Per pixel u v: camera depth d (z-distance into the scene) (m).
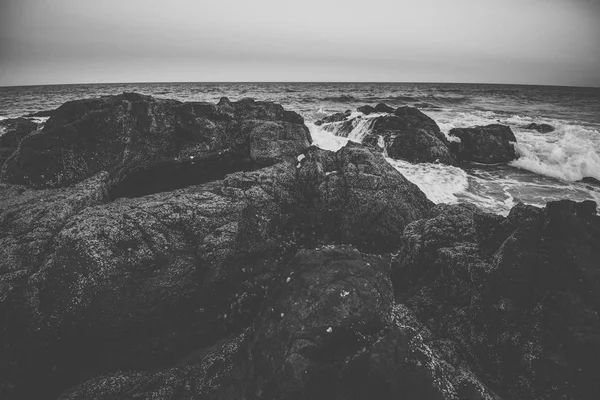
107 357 6.55
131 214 7.83
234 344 5.99
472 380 5.28
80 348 6.45
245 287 7.73
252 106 17.33
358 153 11.83
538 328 5.49
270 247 8.79
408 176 17.25
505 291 6.02
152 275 6.94
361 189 10.69
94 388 5.71
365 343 4.84
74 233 7.08
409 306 7.20
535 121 34.25
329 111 38.22
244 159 12.74
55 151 9.91
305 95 63.28
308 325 4.92
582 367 5.05
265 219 9.18
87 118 10.70
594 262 5.75
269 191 10.01
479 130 22.48
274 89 85.50
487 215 7.90
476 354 5.92
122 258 6.88
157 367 6.42
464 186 16.88
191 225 7.95
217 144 12.84
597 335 5.11
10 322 6.04
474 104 53.84
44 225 7.71
